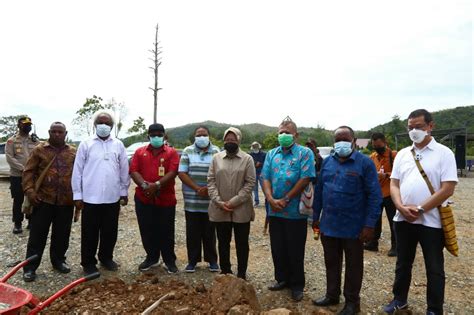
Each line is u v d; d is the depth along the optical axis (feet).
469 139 86.07
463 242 24.35
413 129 13.29
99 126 17.02
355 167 13.93
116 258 19.72
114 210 17.43
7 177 51.60
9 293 10.57
